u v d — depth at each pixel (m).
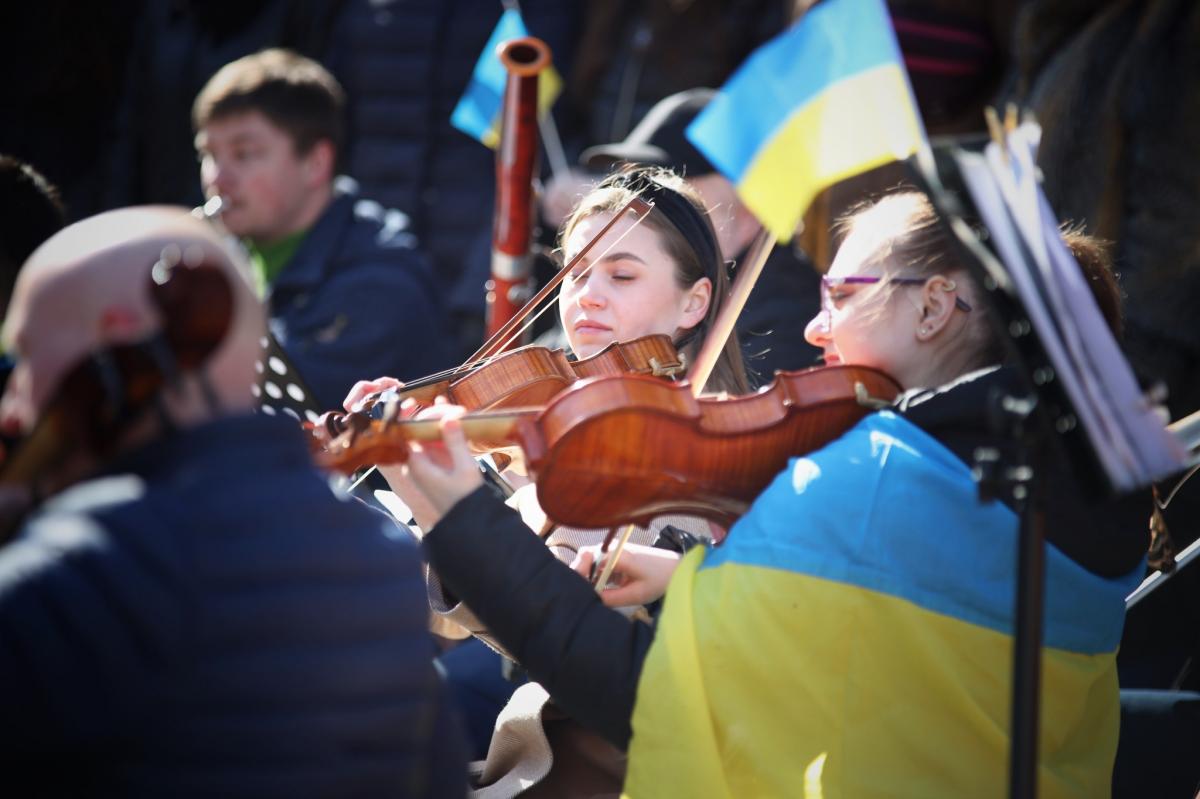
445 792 6.77
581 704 7.54
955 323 8.26
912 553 7.41
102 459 6.21
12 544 5.91
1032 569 6.82
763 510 7.62
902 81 7.46
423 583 6.60
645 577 8.53
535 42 12.09
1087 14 13.12
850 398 8.23
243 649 5.89
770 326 13.54
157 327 6.07
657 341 9.77
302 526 6.18
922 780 7.35
